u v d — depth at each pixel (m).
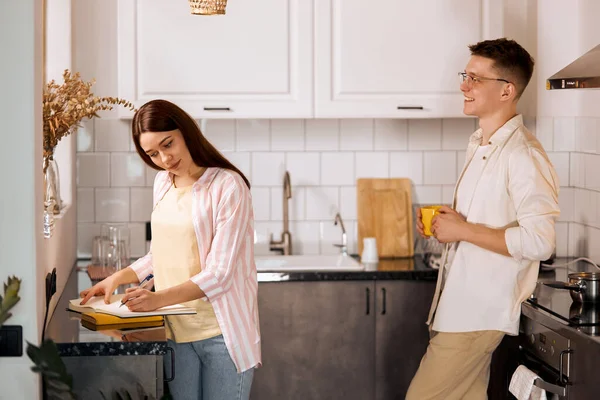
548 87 3.27
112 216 4.33
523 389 3.05
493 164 3.25
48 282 2.78
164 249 2.77
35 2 2.33
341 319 3.92
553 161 4.27
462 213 3.35
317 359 3.94
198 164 2.76
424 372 3.36
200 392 2.80
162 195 2.82
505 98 3.29
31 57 2.33
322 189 4.43
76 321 2.77
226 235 2.66
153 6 3.93
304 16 3.98
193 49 3.96
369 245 4.18
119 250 3.86
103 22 4.12
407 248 4.38
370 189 4.41
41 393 2.50
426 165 4.44
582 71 3.09
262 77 3.99
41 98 2.50
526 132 3.30
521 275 3.28
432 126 4.43
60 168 4.05
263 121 4.38
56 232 3.20
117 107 4.00
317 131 4.40
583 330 2.88
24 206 2.36
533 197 3.13
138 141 2.71
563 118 4.25
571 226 4.29
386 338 3.95
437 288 3.43
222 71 3.98
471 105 3.33
